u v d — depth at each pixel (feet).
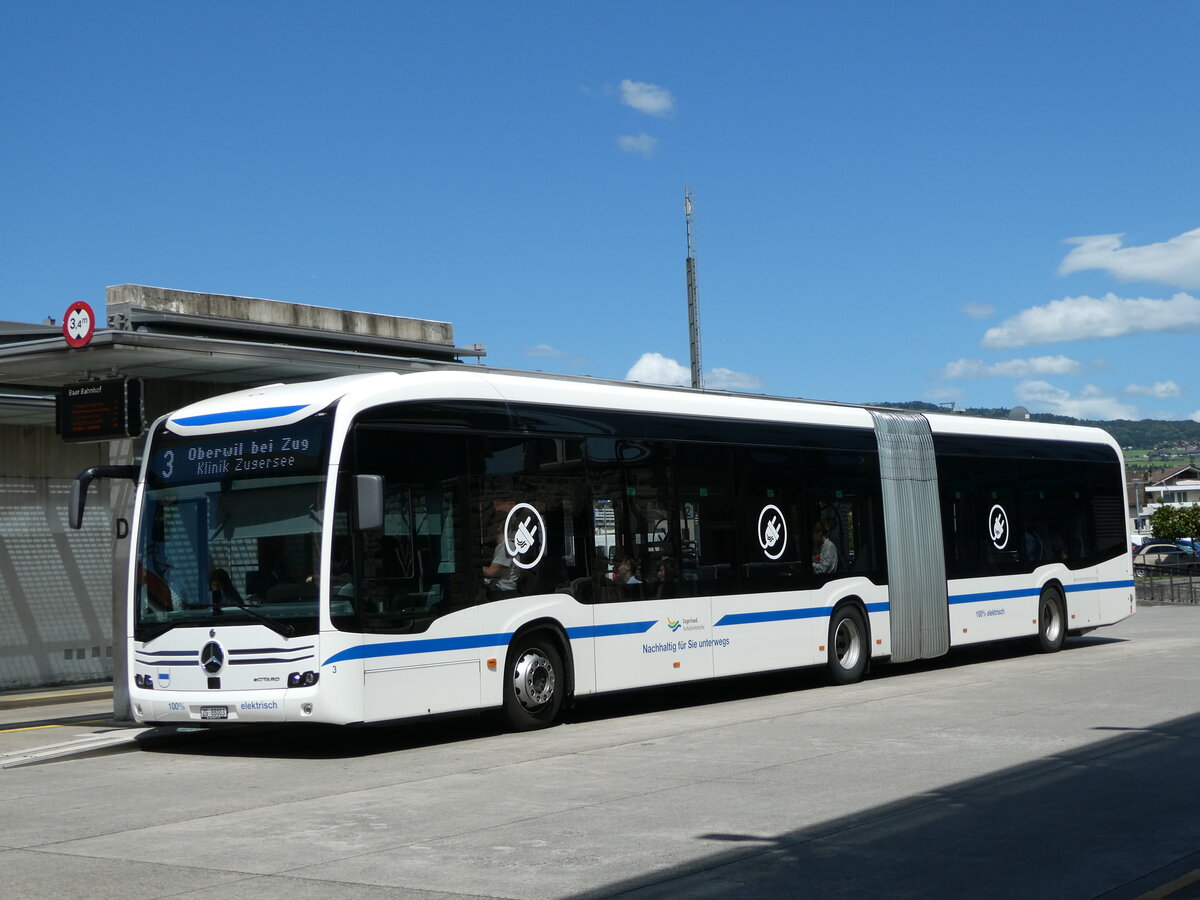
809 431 59.31
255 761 41.37
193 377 58.08
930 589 64.69
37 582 68.54
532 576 46.03
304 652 39.81
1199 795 30.99
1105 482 78.38
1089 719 43.93
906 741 40.19
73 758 44.01
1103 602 76.84
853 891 22.75
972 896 22.36
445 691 42.68
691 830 27.96
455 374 44.75
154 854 27.04
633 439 50.78
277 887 23.84
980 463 69.15
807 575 57.93
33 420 66.08
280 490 41.22
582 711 53.62
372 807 31.71
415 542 42.34
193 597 41.98
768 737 42.27
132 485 51.47
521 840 27.32
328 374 57.62
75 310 49.21
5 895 23.72
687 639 51.80
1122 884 23.00
